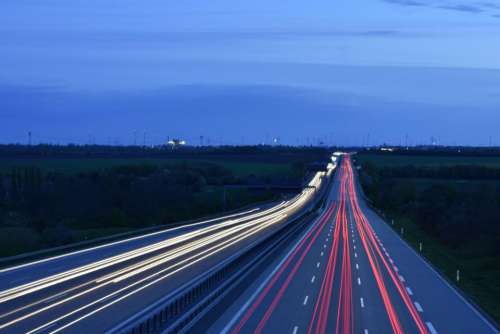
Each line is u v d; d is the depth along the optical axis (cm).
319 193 18400
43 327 3241
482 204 10350
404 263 6612
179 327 3106
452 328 3750
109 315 3538
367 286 5141
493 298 5225
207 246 7238
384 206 15200
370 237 9281
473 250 8594
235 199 15438
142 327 2875
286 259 6762
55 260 5859
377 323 3822
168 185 13650
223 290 4212
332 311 4125
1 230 7656
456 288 5116
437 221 10719
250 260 5794
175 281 4756
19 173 12344
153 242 7569
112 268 5428
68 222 10075
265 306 4269
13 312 3612
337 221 11806
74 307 3756
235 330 3581
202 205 13162
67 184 11969
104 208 11156
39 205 11019
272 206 14962
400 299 4622
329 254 7219
